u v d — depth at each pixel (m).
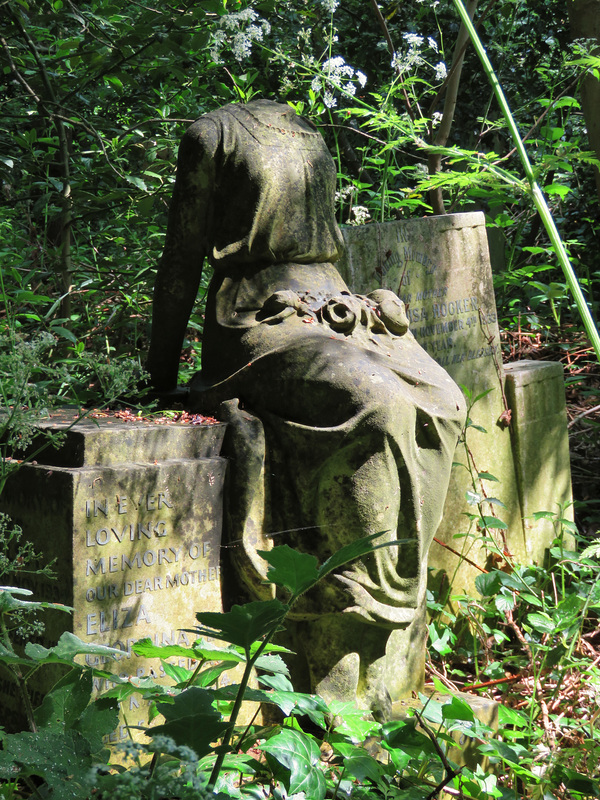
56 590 2.61
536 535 4.64
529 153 6.16
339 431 2.82
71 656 1.79
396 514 2.92
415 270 4.08
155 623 2.76
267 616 1.55
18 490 2.73
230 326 3.19
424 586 3.12
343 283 3.43
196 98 5.43
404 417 2.88
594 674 3.41
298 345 2.97
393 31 6.90
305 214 3.28
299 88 5.45
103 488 2.62
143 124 4.57
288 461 2.96
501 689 3.62
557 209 7.50
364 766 2.20
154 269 4.59
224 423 3.01
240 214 3.20
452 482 4.22
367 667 3.03
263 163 3.18
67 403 3.46
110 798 1.36
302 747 2.03
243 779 2.48
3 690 2.81
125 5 4.28
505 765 3.17
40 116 4.75
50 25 4.44
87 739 1.69
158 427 2.83
